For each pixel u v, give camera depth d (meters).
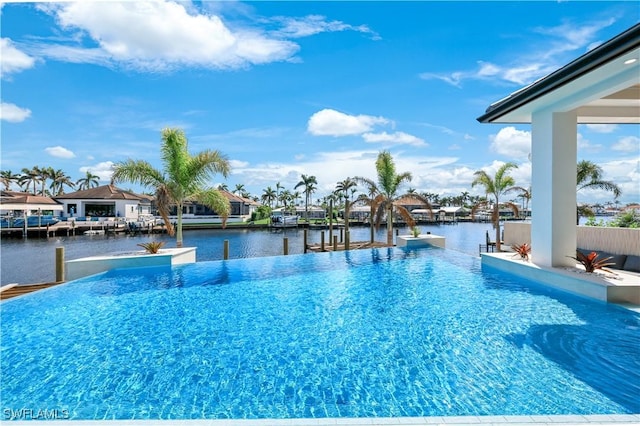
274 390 3.25
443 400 3.00
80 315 5.62
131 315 5.61
